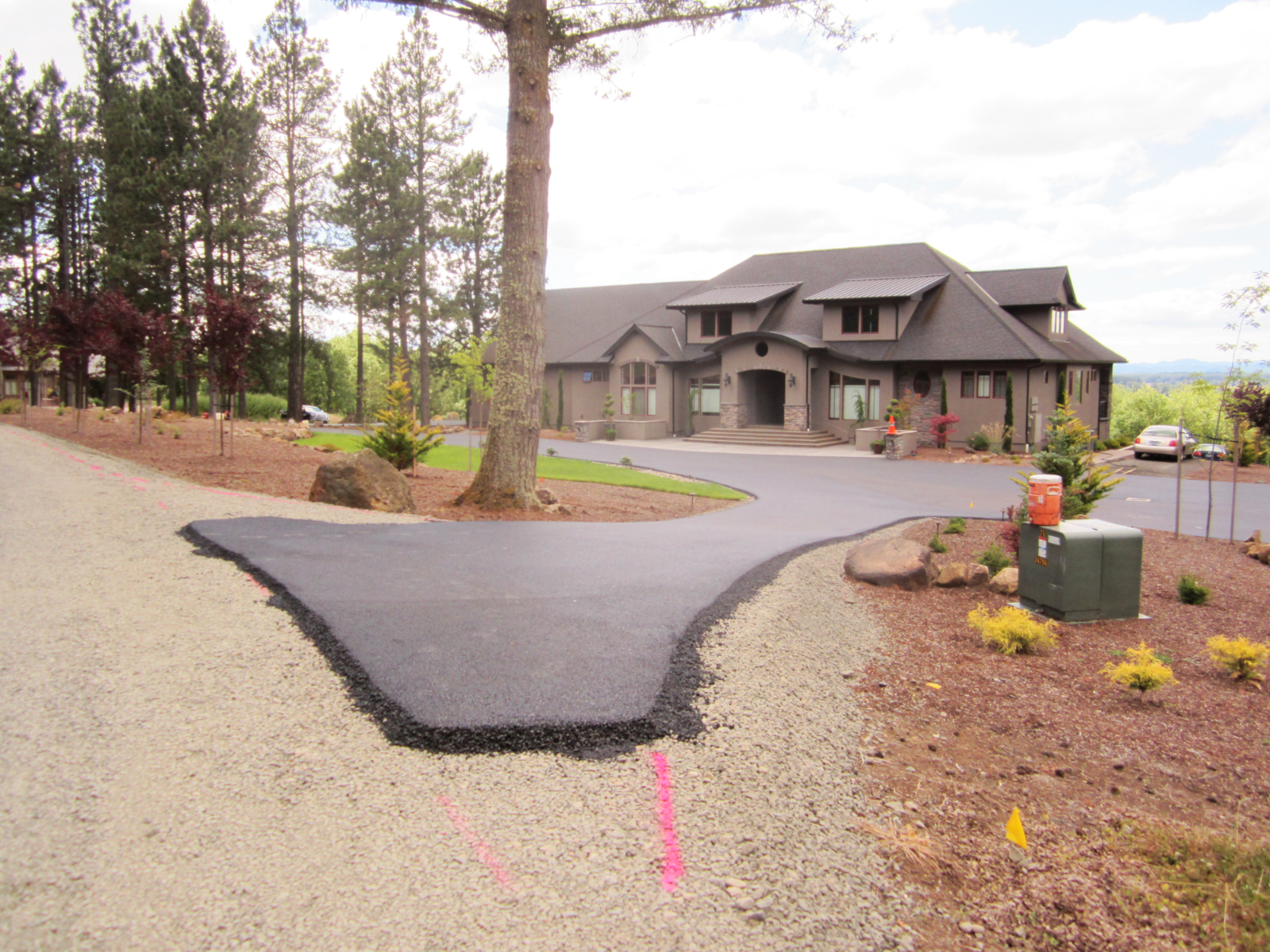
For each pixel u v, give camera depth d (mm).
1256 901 3375
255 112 36688
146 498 10883
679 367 38594
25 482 12055
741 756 4457
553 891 3264
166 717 4531
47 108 43688
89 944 2861
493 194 47250
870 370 33125
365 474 11812
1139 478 24469
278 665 5289
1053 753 4836
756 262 41000
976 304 32750
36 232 45406
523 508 12727
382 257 42344
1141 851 3775
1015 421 30594
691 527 12312
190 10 36719
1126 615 7902
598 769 4219
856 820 3932
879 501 17891
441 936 2975
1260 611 8547
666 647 5934
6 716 4445
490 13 12234
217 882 3221
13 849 3352
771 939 3068
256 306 17188
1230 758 4855
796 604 7473
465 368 38812
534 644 5852
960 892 3447
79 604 6301
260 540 8625
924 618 7684
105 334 18984
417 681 5086
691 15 12578
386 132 41844
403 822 3682
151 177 35531
